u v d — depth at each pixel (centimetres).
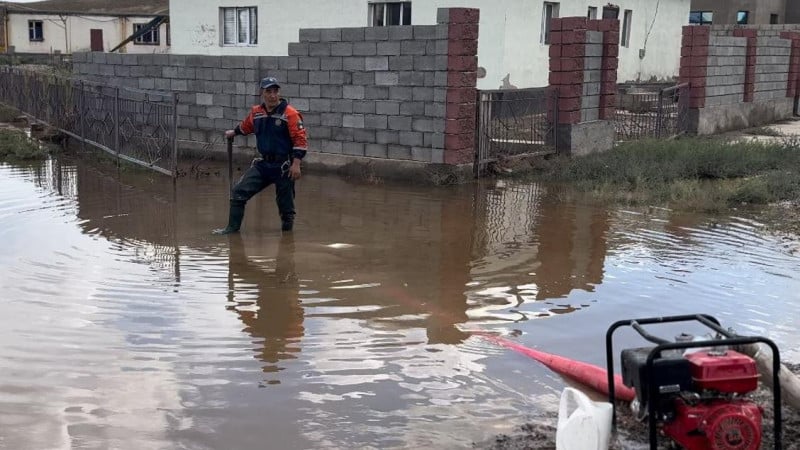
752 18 3338
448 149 1151
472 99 1151
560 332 533
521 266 700
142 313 554
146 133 1259
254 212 934
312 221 879
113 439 378
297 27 2103
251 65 1326
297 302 586
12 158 1348
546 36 1970
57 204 948
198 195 1034
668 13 2586
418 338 518
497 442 380
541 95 1270
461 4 1808
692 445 343
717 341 338
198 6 2314
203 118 1410
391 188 1116
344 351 492
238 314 556
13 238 763
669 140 1452
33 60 3862
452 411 414
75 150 1479
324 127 1270
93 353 480
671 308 584
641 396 353
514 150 1259
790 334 528
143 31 3362
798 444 373
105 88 1412
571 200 1027
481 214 930
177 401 420
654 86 2131
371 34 1188
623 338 522
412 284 639
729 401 345
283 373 457
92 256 703
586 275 671
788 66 2198
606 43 1345
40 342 495
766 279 661
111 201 979
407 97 1173
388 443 379
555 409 420
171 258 704
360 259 715
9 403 413
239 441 378
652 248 769
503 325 546
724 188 1055
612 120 1397
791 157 1274
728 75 1847
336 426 395
